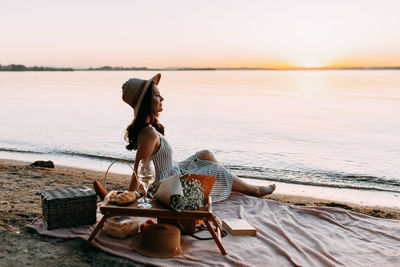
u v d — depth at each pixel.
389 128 17.22
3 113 22.36
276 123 19.08
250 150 11.49
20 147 11.45
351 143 13.03
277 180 8.00
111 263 3.28
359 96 42.91
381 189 7.36
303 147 12.16
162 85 75.94
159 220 3.88
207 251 3.54
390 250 3.84
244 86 72.69
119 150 11.09
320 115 23.22
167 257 3.39
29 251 3.43
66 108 26.45
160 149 4.37
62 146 11.68
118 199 3.52
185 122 19.03
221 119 20.62
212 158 5.18
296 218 4.68
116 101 33.97
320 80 115.62
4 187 5.80
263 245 3.77
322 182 7.87
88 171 8.20
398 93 48.34
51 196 3.86
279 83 90.25
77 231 3.78
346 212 4.90
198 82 94.94
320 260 3.50
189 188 3.47
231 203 5.10
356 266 3.46
